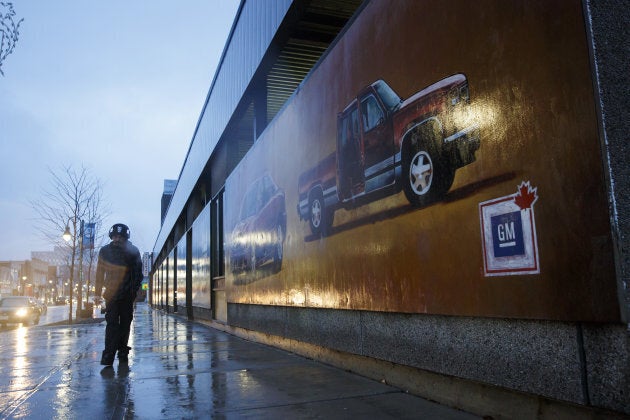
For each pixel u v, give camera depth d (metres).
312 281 6.52
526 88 3.08
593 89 2.62
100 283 6.70
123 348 6.86
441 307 3.87
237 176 11.38
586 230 2.64
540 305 2.93
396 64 4.62
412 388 4.51
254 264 9.52
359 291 5.23
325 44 9.01
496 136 3.33
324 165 6.21
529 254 3.02
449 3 3.87
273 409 4.02
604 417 2.61
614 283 2.48
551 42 2.89
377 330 5.07
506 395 3.38
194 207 21.59
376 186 4.93
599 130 2.58
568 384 2.83
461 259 3.65
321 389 4.77
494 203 3.33
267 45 9.00
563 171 2.79
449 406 3.97
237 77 11.74
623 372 2.51
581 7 2.70
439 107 3.97
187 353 7.85
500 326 3.39
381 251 4.80
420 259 4.16
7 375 5.88
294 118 7.43
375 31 5.04
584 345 2.74
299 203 7.06
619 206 2.50
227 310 12.16
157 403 4.30
